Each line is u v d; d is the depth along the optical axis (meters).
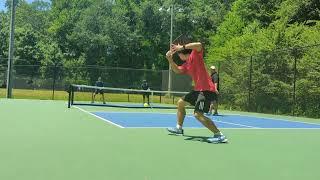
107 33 56.31
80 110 16.38
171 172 5.00
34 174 4.64
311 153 6.88
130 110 18.23
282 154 6.68
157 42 58.44
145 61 58.28
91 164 5.29
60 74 33.00
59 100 26.16
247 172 5.18
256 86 21.97
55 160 5.46
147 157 5.93
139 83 35.00
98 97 29.30
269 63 21.47
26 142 6.93
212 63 25.80
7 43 54.00
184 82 30.55
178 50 8.13
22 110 15.06
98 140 7.51
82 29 56.41
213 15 54.69
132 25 59.94
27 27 58.69
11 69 25.70
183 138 8.21
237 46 30.33
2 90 31.03
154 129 9.69
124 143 7.23
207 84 7.96
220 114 17.92
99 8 57.38
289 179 4.88
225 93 23.98
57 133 8.34
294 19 29.84
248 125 12.08
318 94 19.06
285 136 9.33
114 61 56.91
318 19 29.22
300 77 19.80
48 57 54.19
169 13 57.22
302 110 19.41
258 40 28.06
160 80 34.91
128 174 4.81
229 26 40.56
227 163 5.72
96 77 34.09
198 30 54.91
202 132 9.41
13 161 5.30
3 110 14.67
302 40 25.12
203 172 5.08
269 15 34.72
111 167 5.15
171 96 30.98
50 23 69.50
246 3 38.25
